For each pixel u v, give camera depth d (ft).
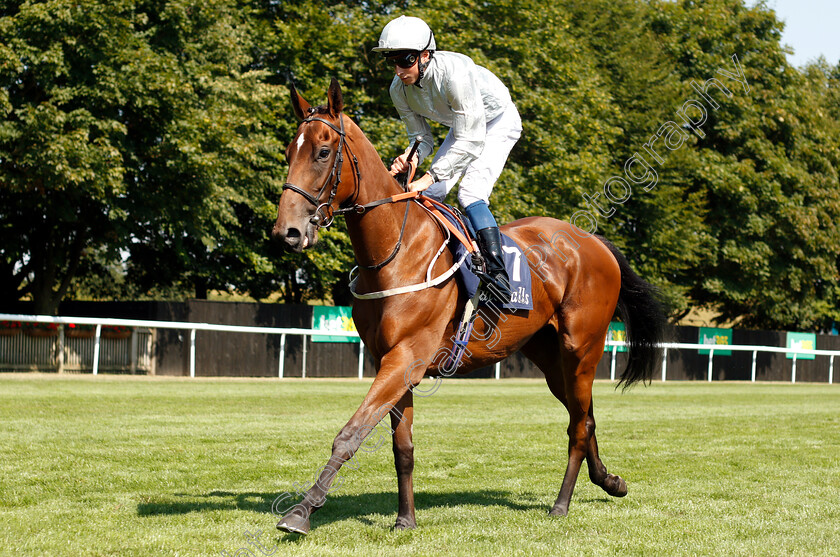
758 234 76.38
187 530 12.24
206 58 54.29
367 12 60.44
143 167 50.47
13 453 19.13
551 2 64.13
